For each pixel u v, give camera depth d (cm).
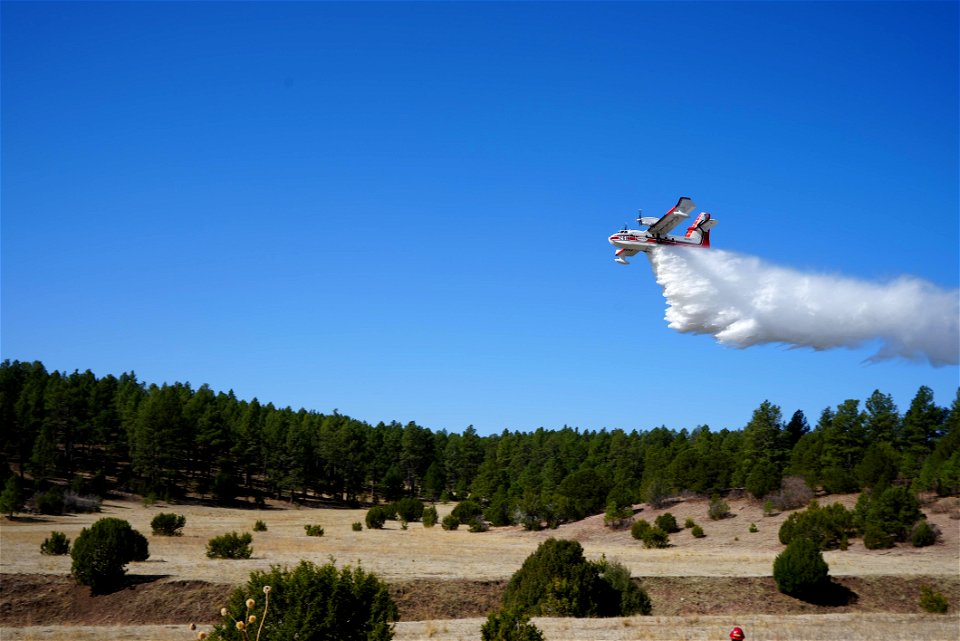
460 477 13462
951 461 7088
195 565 4281
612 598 3553
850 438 8300
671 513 8138
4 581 3666
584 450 13675
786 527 6300
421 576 4009
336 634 1909
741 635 1623
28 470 9612
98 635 2808
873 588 4184
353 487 12600
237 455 11312
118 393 12838
